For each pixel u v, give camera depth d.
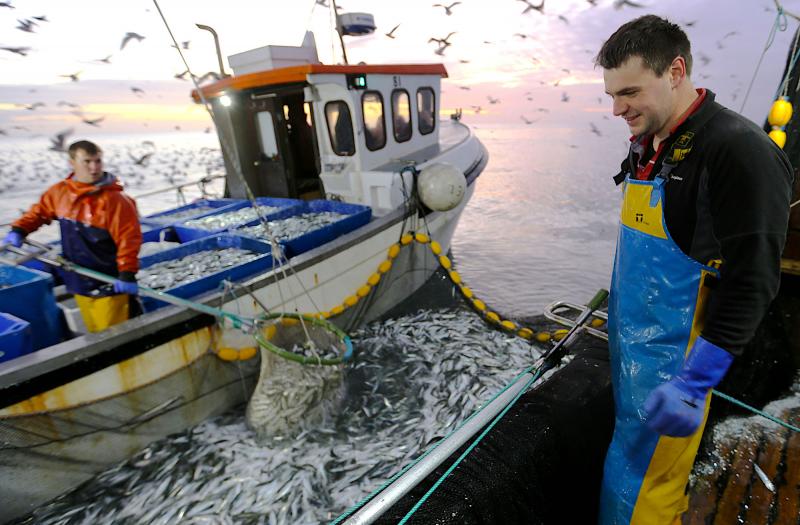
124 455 3.84
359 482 3.61
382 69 6.79
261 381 4.04
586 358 2.71
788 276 3.65
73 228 3.81
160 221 7.13
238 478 3.65
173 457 3.89
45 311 3.96
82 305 4.11
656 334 1.58
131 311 4.21
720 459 2.57
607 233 14.16
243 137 7.86
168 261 5.45
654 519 1.75
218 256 5.52
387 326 6.39
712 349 1.36
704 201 1.35
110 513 3.40
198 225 6.76
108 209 3.79
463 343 5.93
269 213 6.89
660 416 1.45
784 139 3.25
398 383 5.06
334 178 7.05
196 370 4.21
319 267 5.30
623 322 1.70
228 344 4.45
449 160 7.64
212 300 4.26
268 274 4.76
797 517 2.23
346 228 6.05
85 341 3.53
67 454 3.50
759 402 2.91
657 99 1.36
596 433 2.31
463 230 15.15
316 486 3.57
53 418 3.37
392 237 6.42
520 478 1.93
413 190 6.52
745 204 1.23
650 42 1.29
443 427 4.26
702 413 1.42
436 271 7.91
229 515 3.35
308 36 7.72
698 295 1.47
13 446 3.22
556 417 2.19
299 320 4.29
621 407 1.78
